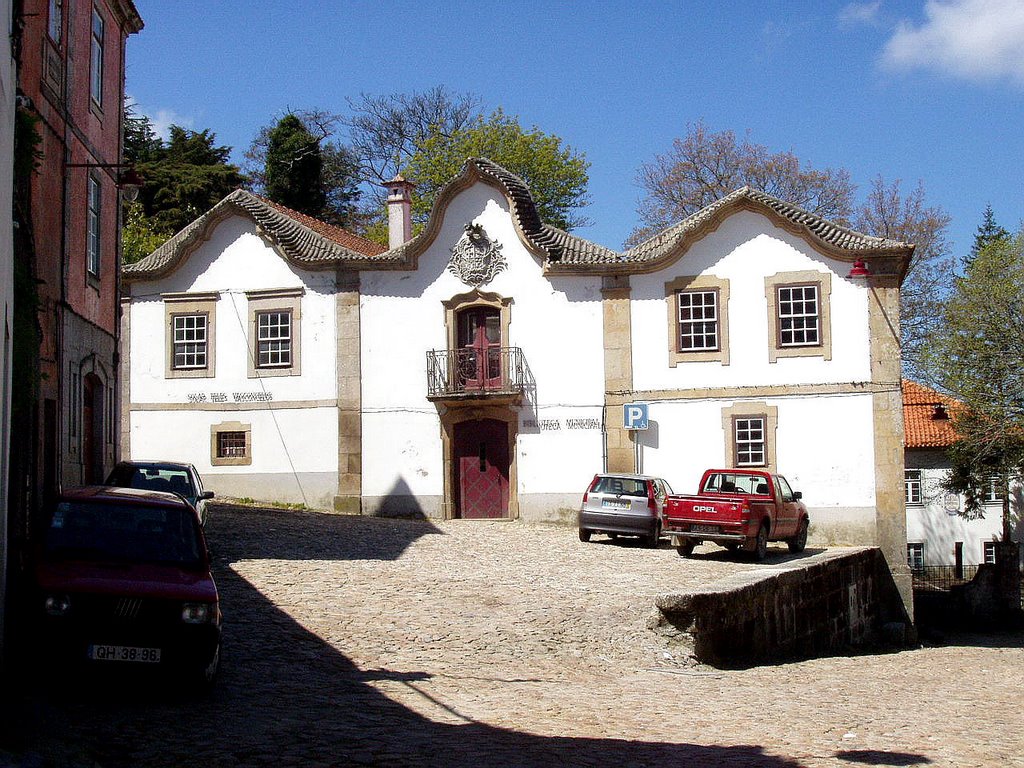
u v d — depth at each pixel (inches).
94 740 344.8
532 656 587.2
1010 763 385.4
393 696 462.9
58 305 758.5
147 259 1354.6
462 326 1272.1
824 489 1163.3
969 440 1557.6
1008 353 1544.0
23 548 592.4
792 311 1186.0
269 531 985.5
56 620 400.8
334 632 591.2
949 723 478.3
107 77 916.0
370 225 2347.4
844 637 962.7
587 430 1221.7
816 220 1212.5
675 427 1202.0
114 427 940.6
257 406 1296.8
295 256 1282.0
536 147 2170.3
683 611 642.8
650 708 473.4
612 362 1220.5
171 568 438.3
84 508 459.5
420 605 686.5
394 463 1263.5
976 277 1573.6
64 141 774.5
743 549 986.7
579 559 949.2
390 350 1272.1
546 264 1227.2
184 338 1322.6
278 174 2225.6
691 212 1987.0
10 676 428.1
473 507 1254.3
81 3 825.5
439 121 2325.3
